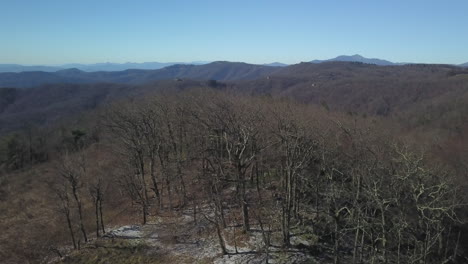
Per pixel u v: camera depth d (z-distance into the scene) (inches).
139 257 1547.7
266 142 1818.4
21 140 3791.8
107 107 3137.3
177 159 2027.6
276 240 1589.6
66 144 3595.0
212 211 1861.5
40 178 2837.1
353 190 1636.3
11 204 2411.4
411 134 2844.5
